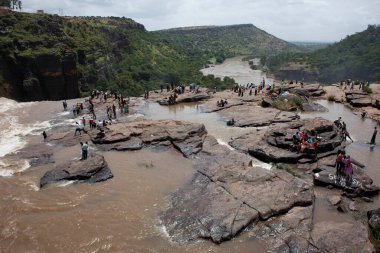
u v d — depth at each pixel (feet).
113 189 73.15
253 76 581.12
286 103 135.23
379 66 499.10
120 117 128.47
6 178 79.92
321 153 84.64
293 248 51.39
